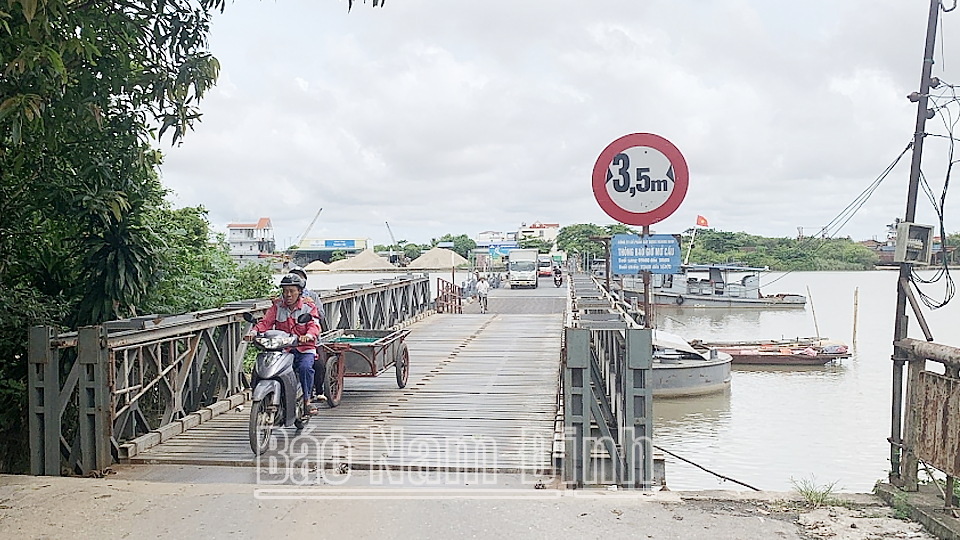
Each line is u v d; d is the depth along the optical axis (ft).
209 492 18.22
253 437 21.20
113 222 26.32
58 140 23.34
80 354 20.48
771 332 141.79
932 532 15.42
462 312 80.38
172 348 24.17
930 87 17.37
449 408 27.27
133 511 16.88
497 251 248.52
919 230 17.31
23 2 15.08
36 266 28.71
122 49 22.08
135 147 24.50
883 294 258.37
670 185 20.49
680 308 165.68
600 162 20.63
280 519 16.37
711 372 82.64
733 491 18.44
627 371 19.04
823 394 85.30
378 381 32.76
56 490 18.38
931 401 16.12
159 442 22.81
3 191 25.27
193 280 41.81
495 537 15.34
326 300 37.47
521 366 36.86
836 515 16.55
